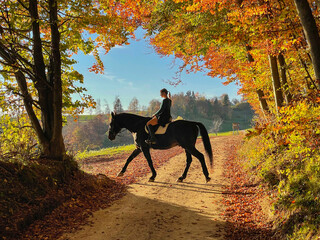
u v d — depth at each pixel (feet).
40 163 20.80
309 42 11.30
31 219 15.33
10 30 22.57
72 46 27.68
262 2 17.43
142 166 36.45
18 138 23.98
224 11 26.37
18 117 25.21
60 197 18.80
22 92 23.67
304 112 13.38
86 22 22.61
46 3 24.23
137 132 26.55
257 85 31.96
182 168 34.63
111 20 25.02
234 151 47.60
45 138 23.61
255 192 21.02
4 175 16.70
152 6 32.48
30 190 17.25
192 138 24.95
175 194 22.74
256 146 29.76
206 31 27.40
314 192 13.11
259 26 16.58
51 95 24.39
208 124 377.30
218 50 38.78
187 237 14.35
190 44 32.60
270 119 25.25
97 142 206.08
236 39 17.22
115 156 49.57
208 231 15.11
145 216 17.61
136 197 22.00
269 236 13.74
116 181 27.63
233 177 27.81
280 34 16.39
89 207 19.25
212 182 26.53
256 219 16.16
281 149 21.34
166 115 25.32
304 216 12.50
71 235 14.73
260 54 26.07
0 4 21.54
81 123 236.22
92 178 25.17
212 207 19.27
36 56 23.75
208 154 24.80
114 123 27.66
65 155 23.79
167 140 25.22
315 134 13.92
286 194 15.71
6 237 13.15
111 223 16.48
